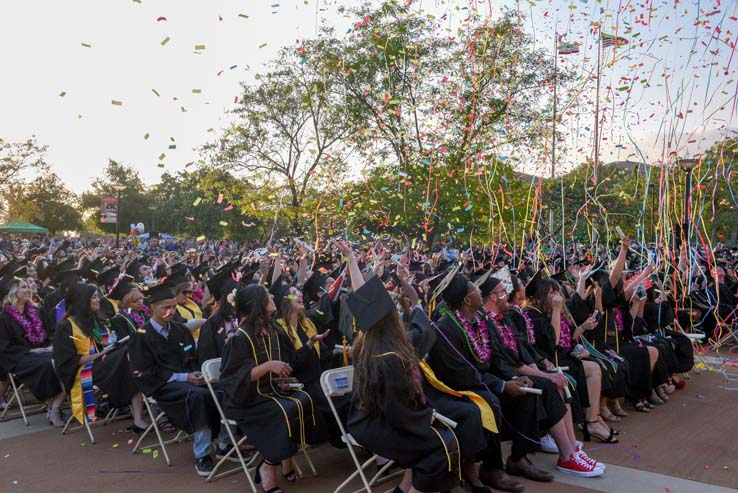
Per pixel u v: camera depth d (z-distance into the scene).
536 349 5.61
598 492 4.57
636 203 12.88
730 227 17.19
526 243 14.56
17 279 6.73
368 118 19.00
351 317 5.54
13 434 6.12
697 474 4.93
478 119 16.91
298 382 5.07
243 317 4.81
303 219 18.94
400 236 16.36
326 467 5.23
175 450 5.66
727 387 8.16
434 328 4.68
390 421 3.63
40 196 47.41
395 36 17.70
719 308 10.95
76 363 5.93
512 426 4.88
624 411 6.97
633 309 7.53
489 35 16.73
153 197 52.22
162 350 5.43
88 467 5.18
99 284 8.29
